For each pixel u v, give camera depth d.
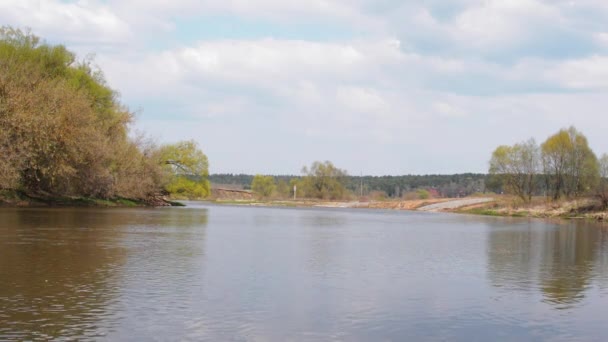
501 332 10.73
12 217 38.38
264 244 25.67
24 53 55.69
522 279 16.73
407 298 13.55
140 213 53.31
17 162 44.09
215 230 34.09
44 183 56.56
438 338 10.23
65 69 59.19
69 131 48.81
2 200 55.75
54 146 47.34
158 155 75.94
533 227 45.44
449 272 17.91
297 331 10.45
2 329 9.98
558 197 85.00
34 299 12.30
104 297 12.68
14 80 46.84
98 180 58.66
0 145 43.00
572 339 10.39
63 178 53.66
